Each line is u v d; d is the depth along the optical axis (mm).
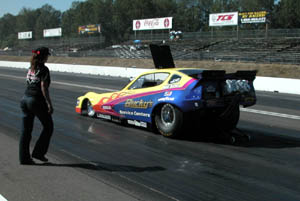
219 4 85000
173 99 6188
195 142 6211
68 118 8484
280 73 28312
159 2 92500
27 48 70375
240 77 6488
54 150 5492
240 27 73562
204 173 4480
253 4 73750
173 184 4047
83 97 8750
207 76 5961
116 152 5445
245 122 8641
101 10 96000
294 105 12695
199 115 6074
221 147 5898
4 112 9109
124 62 41844
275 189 3959
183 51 41531
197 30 91688
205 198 3650
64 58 51531
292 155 5492
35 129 7082
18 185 3893
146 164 4828
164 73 6730
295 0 63375
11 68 40875
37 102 4414
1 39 143875
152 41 50688
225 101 6211
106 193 3707
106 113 7961
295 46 34781
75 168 4562
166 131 6426
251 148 5902
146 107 6801
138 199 3568
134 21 53281
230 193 3807
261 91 19734
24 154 4602
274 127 7996
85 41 63094
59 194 3650
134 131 7070
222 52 37406
